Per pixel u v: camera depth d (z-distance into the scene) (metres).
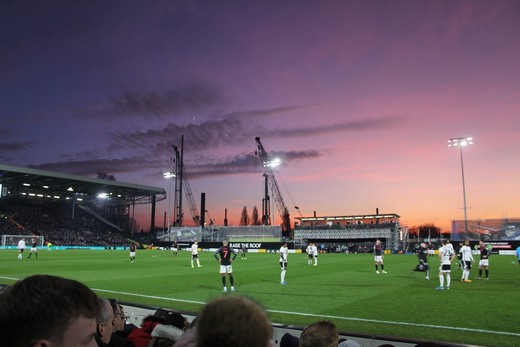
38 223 86.38
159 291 16.88
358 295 15.58
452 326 9.96
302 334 3.05
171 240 79.88
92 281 20.56
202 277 22.80
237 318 1.34
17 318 1.39
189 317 9.80
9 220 82.00
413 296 15.22
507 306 12.88
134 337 4.67
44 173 76.50
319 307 12.84
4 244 70.62
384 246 78.50
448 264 17.31
